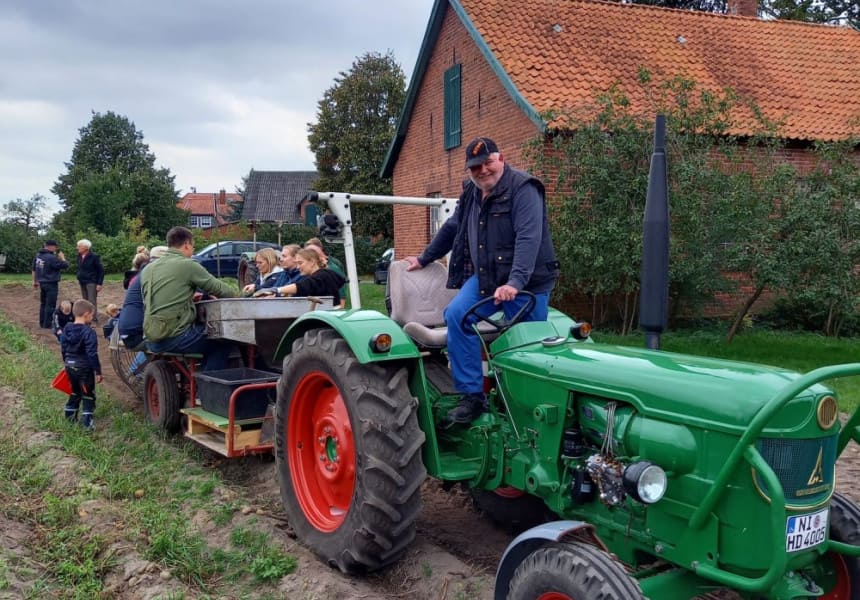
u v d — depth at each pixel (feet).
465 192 13.93
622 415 10.11
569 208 36.19
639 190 35.58
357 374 12.79
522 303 12.99
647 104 42.63
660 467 9.20
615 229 34.83
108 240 117.08
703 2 84.12
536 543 9.64
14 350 35.06
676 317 42.29
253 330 19.29
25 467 17.74
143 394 23.13
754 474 8.65
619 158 35.96
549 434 11.07
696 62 49.70
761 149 39.83
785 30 54.95
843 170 35.32
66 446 19.02
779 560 8.29
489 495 15.06
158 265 20.15
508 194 12.87
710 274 36.01
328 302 20.30
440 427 13.42
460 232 13.96
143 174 169.48
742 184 34.88
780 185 34.86
